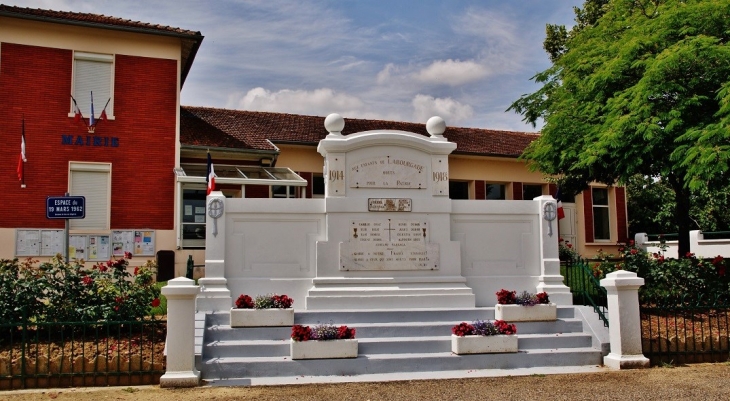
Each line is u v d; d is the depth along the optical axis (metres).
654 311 12.54
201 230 20.80
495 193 27.89
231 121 24.55
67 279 10.19
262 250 11.95
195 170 21.25
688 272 13.09
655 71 13.05
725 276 13.45
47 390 8.64
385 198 12.30
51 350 9.33
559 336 10.78
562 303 12.41
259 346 9.88
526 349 10.55
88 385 8.91
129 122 20.20
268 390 8.66
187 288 9.02
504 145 28.23
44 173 19.23
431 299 11.88
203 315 10.73
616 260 14.52
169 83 20.77
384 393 8.53
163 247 20.05
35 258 18.80
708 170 11.96
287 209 12.12
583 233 28.45
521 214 13.02
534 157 17.73
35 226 18.95
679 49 12.90
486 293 12.59
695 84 13.67
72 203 11.75
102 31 20.09
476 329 10.32
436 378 9.41
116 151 19.98
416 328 10.74
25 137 19.12
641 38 14.01
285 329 10.41
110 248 19.52
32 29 19.42
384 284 12.02
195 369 9.20
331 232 12.06
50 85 19.52
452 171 26.75
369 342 10.16
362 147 12.44
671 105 13.91
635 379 9.30
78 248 19.19
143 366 9.09
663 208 31.30
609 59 15.02
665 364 10.36
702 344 10.74
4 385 8.77
